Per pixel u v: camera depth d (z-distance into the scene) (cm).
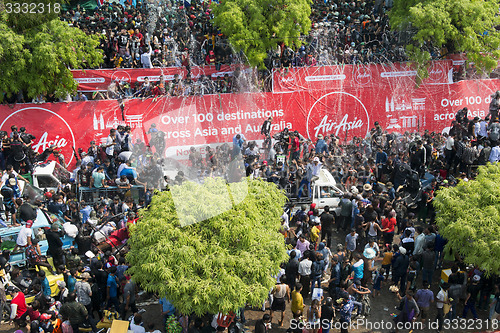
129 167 1667
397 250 1291
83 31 2120
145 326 1179
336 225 1681
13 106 1898
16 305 1109
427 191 1641
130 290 1166
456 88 2253
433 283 1382
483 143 1952
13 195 1395
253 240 1058
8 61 1809
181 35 2288
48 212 1436
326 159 1931
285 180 1747
